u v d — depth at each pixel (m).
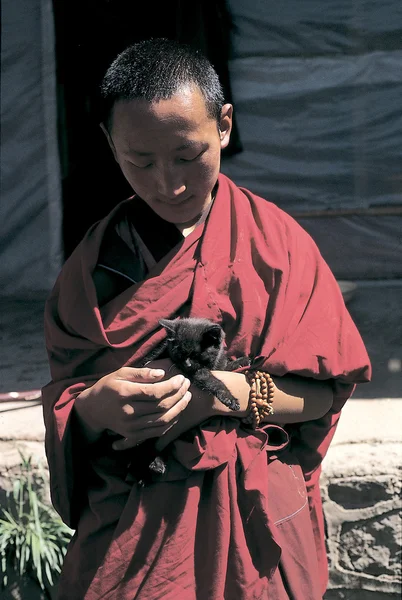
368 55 7.43
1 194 7.46
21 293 7.69
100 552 2.49
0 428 4.24
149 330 2.48
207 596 2.36
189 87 2.21
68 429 2.47
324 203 7.82
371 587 3.86
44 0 6.87
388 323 6.53
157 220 2.55
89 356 2.56
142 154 2.24
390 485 3.78
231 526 2.38
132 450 2.47
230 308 2.49
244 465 2.41
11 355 6.03
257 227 2.61
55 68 6.97
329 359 2.48
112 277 2.55
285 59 7.45
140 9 5.29
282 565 2.46
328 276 2.68
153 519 2.39
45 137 7.27
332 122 7.61
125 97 2.21
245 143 7.66
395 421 4.27
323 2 7.28
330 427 2.73
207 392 2.39
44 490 3.94
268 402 2.44
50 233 7.53
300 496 2.56
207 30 5.58
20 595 3.91
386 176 7.72
